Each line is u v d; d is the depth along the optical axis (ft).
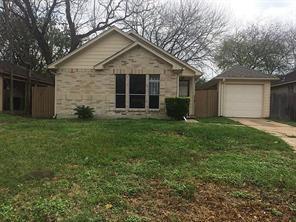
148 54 67.41
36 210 18.93
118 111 67.92
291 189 24.26
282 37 139.64
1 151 32.12
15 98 89.61
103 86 68.28
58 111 69.31
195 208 20.48
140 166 28.14
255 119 76.23
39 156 30.55
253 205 21.36
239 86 82.12
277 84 108.06
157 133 43.65
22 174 25.11
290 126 60.85
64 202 20.03
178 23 123.85
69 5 103.60
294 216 20.16
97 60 69.82
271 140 41.57
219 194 22.79
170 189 23.02
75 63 69.36
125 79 67.92
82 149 33.24
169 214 19.39
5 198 20.57
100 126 49.11
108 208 19.69
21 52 107.34
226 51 139.54
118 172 26.55
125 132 43.29
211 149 36.35
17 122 56.70
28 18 98.02
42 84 103.19
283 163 30.76
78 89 69.00
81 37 105.70
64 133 42.09
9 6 95.55
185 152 33.71
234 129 46.88
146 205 20.48
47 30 108.78
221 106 81.92
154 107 67.87
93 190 22.26
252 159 31.71
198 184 24.41
